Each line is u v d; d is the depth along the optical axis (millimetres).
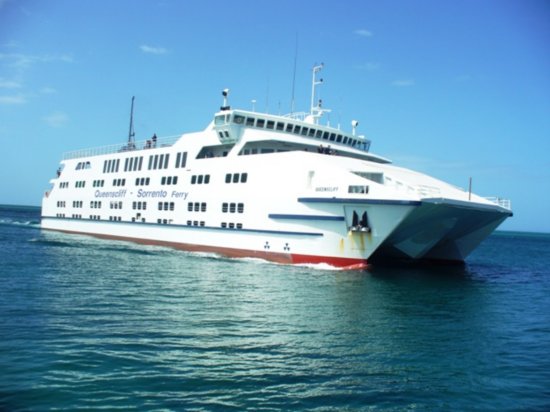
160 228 39156
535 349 14977
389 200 25188
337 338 14953
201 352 12859
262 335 14758
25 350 12336
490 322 18562
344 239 27594
